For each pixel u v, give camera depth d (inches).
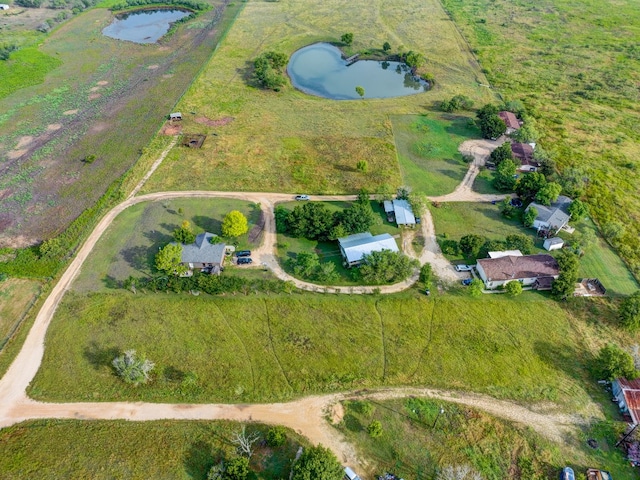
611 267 3499.0
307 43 7539.4
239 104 5698.8
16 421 2474.2
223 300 3176.7
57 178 4355.3
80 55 6968.5
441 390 2667.3
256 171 4498.0
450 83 6299.2
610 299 3235.7
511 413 2556.6
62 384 2659.9
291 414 2532.0
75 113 5452.8
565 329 3021.7
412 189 4276.6
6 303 3132.4
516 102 5482.3
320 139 5034.5
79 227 3747.5
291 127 5251.0
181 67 6609.3
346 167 4596.5
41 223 3823.8
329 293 3250.5
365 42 7559.1
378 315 3095.5
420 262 3508.9
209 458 2326.5
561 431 2474.2
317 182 4379.9
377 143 4980.3
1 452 2331.4
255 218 3914.9
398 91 6230.3
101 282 3287.4
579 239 3649.1
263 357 2819.9
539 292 3280.0
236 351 2849.4
